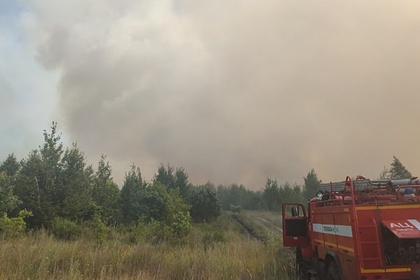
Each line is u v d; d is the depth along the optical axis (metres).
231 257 12.38
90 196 23.59
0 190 18.23
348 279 7.47
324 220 9.23
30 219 19.41
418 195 7.80
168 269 10.60
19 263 8.89
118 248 12.83
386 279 6.70
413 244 6.80
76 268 8.96
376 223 6.95
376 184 8.42
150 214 27.73
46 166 21.33
